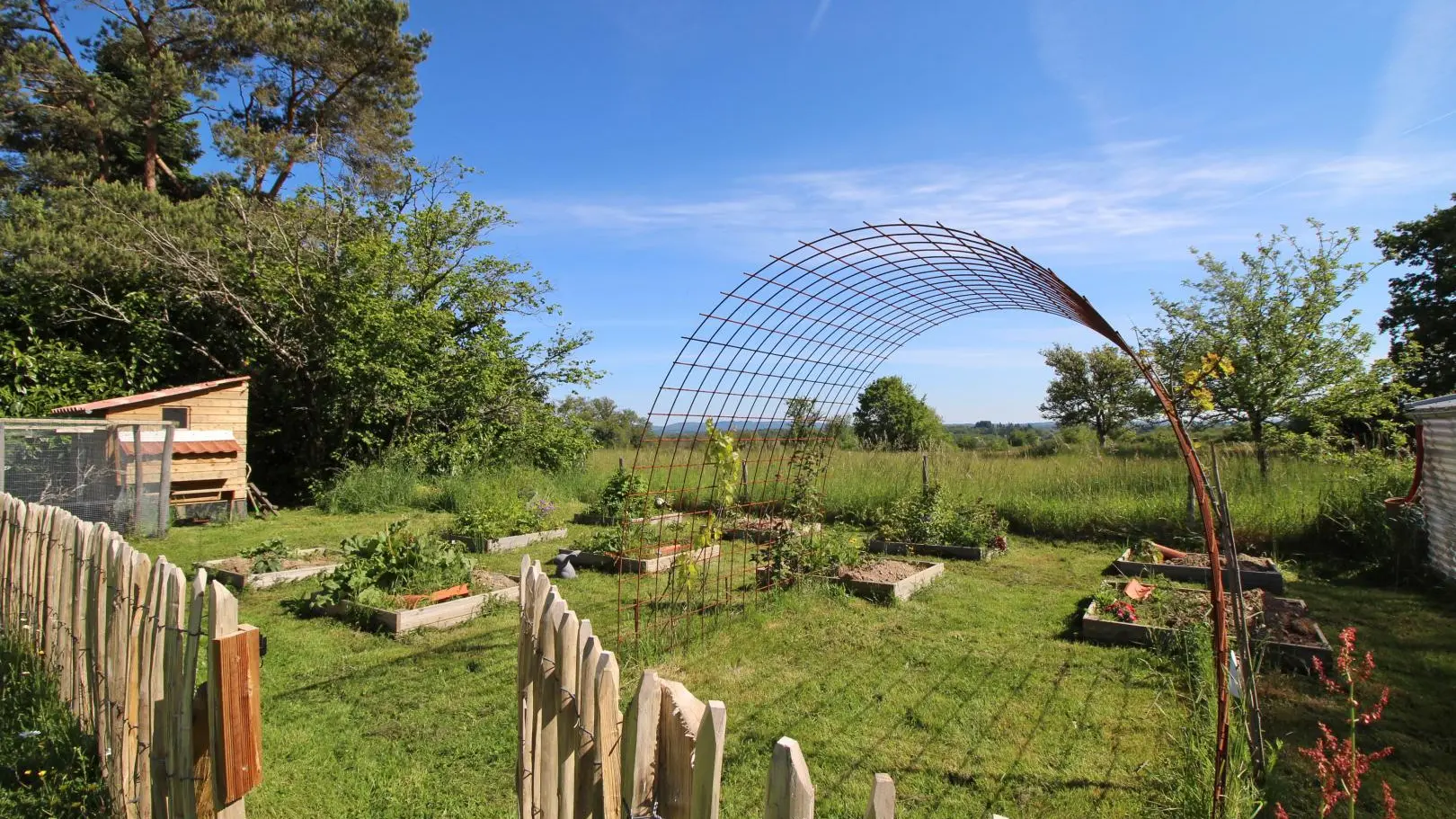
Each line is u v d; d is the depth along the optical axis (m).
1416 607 6.15
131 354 12.56
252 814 3.04
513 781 3.31
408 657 4.93
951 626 5.69
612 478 11.06
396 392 14.07
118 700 2.80
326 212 13.94
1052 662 4.87
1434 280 18.08
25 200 12.66
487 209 15.82
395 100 18.77
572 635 2.05
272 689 4.38
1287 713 4.05
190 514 10.85
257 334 13.32
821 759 3.56
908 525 9.16
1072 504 9.86
